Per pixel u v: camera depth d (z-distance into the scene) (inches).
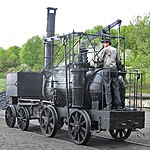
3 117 821.2
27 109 576.1
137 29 1362.0
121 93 454.6
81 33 482.6
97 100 442.6
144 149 417.4
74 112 458.6
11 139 462.0
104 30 572.7
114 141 475.8
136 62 1380.4
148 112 932.6
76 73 455.8
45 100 544.4
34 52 3105.3
